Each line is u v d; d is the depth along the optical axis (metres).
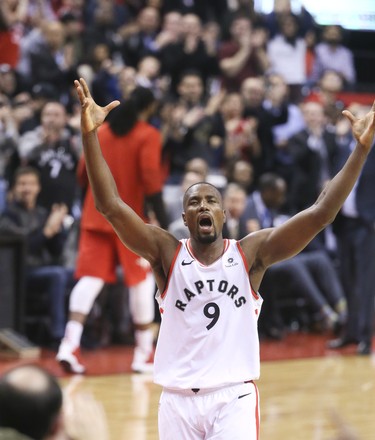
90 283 16.95
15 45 24.67
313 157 24.34
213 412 8.38
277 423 13.59
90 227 16.83
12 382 4.50
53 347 19.83
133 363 17.56
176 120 23.59
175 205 21.42
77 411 4.60
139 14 28.89
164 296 8.66
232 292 8.52
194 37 27.09
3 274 19.31
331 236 23.67
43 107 21.73
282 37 29.34
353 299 20.27
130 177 16.67
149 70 25.08
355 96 29.30
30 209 20.17
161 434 8.63
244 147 24.73
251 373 8.48
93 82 24.28
